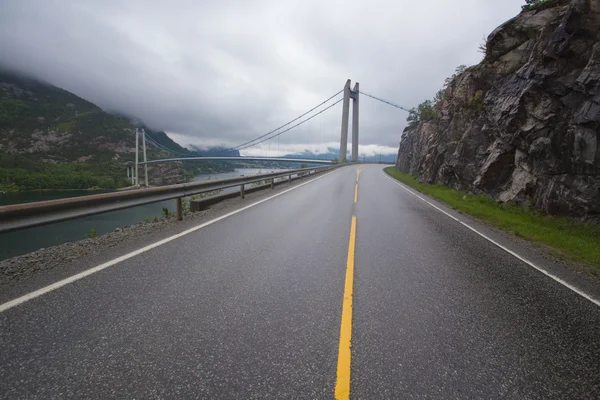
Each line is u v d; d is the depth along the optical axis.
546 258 5.37
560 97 9.09
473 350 2.45
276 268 4.06
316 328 2.64
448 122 20.69
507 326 2.87
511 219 8.84
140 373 2.02
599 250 6.02
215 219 7.11
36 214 3.85
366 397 1.89
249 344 2.38
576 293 3.83
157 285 3.38
